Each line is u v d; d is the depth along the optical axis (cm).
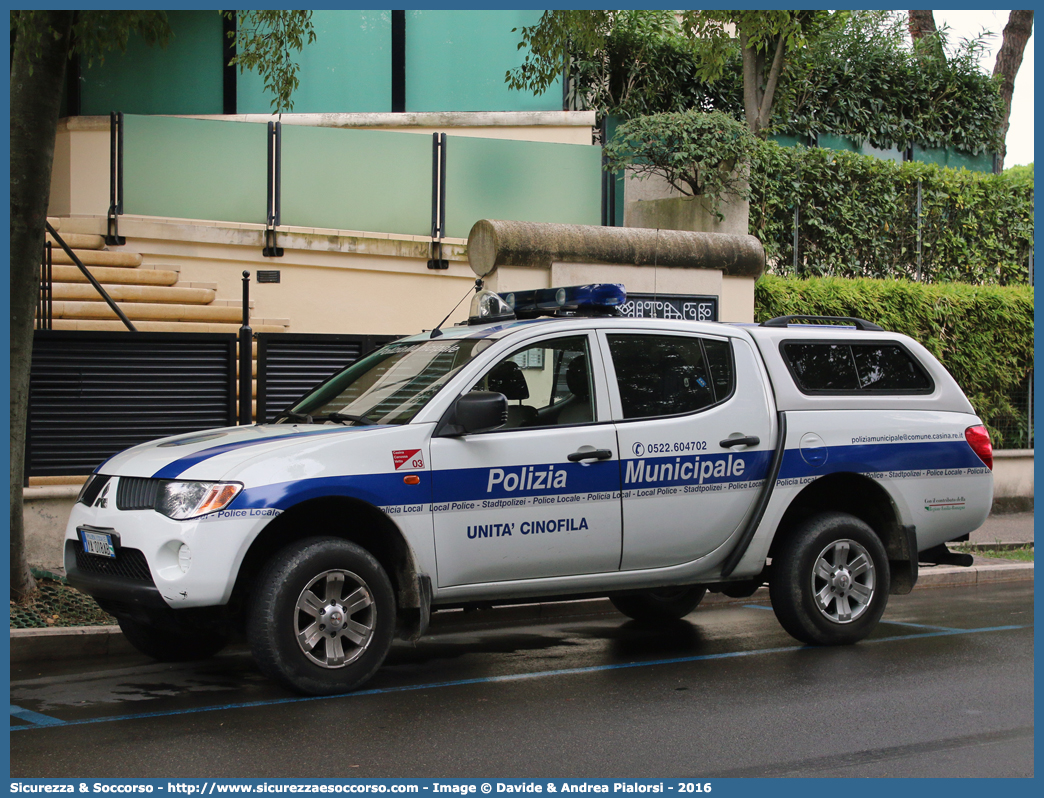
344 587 593
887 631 799
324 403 683
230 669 673
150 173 1229
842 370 746
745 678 644
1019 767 475
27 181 742
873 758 486
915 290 1444
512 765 475
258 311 1241
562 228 1141
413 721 545
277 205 1254
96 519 600
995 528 1324
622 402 667
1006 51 1998
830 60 1728
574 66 1582
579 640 775
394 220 1294
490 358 639
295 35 1116
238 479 561
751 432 700
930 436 753
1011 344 1516
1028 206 1647
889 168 1546
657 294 1198
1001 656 707
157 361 964
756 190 1424
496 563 622
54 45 743
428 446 605
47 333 924
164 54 1558
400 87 1570
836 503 766
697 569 688
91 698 596
